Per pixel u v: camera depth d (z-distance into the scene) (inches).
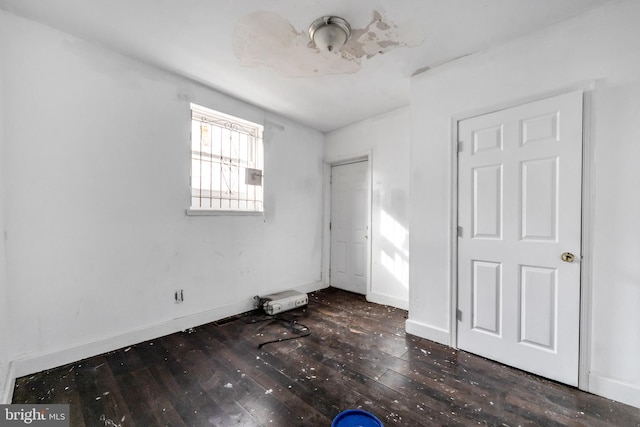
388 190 130.2
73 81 75.7
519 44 74.7
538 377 70.7
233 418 55.9
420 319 95.0
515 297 75.0
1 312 61.2
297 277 143.6
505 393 64.4
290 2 64.4
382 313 118.1
